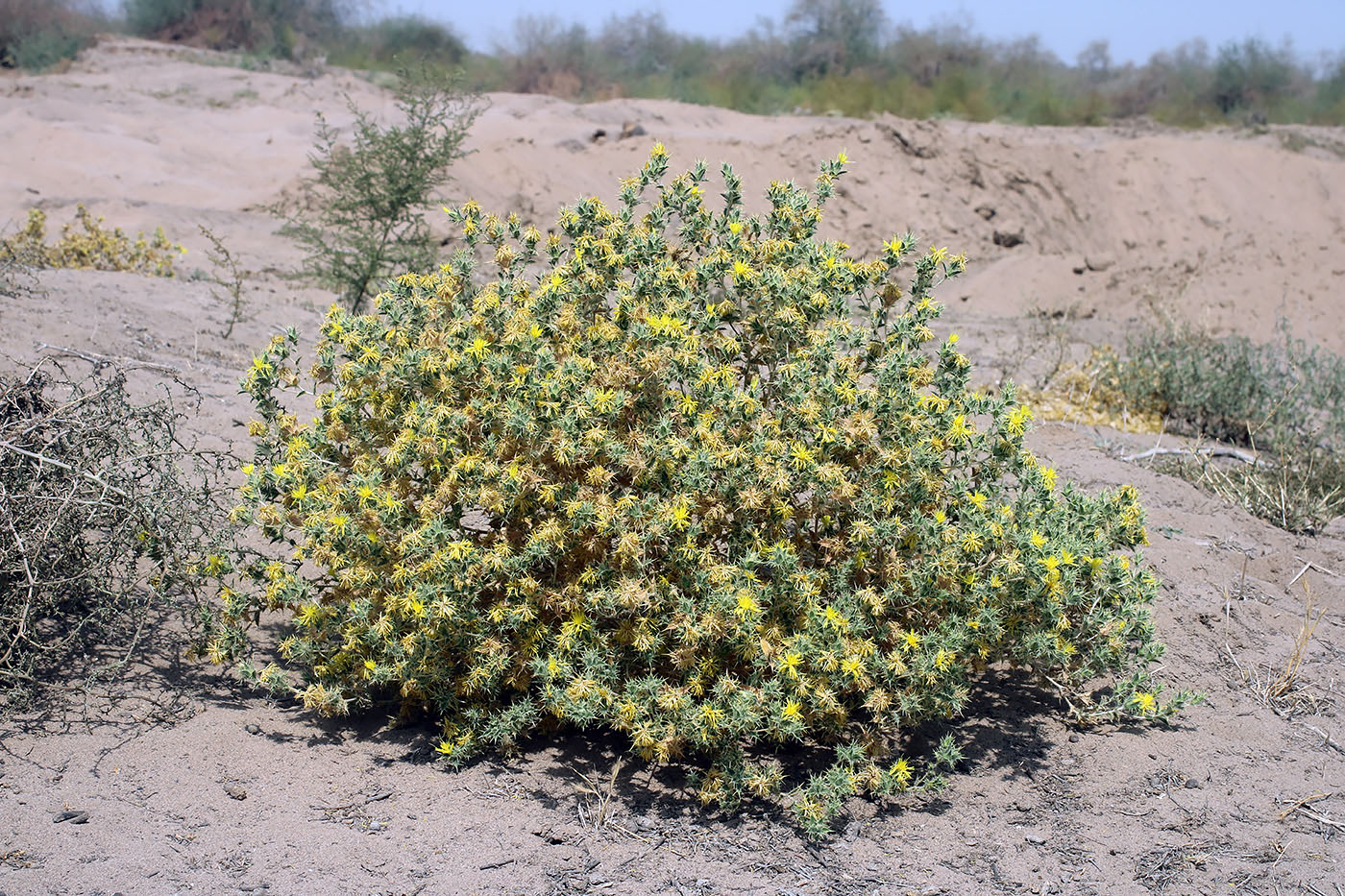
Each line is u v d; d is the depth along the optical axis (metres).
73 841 2.87
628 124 21.38
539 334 3.57
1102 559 3.80
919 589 3.36
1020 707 4.08
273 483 3.77
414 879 2.88
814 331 3.57
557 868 2.97
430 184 10.92
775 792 3.34
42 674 3.68
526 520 3.37
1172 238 19.64
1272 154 21.11
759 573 3.47
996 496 3.83
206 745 3.42
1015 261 18.34
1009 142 20.27
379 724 3.69
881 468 3.42
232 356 7.48
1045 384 9.61
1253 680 4.40
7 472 3.54
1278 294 18.41
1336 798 3.56
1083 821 3.37
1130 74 42.69
